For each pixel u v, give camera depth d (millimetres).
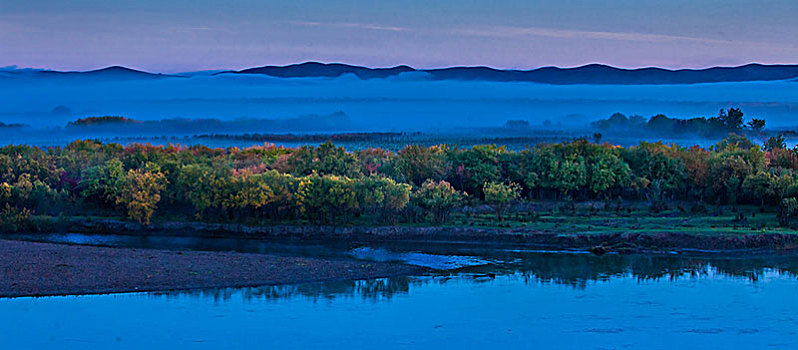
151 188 119375
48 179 138000
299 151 152375
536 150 154500
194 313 66938
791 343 59656
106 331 61750
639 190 144625
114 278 78000
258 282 78688
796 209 113750
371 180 115688
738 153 153875
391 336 61281
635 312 68500
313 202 114375
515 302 71750
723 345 59188
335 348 58156
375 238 110375
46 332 61469
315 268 85375
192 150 184500
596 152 149000
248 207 119062
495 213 127625
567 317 66250
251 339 60156
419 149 153625
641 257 96125
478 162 147750
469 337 61000
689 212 128125
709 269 88062
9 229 114375
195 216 118812
